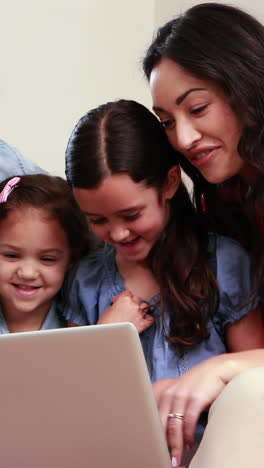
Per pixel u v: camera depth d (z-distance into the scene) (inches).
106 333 40.8
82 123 62.2
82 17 116.4
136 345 40.9
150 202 60.5
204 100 57.8
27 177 68.8
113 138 60.1
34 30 112.8
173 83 58.4
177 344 63.1
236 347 63.9
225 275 63.7
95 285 67.2
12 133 111.3
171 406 50.4
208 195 65.9
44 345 41.3
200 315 62.5
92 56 117.1
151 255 65.2
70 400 42.3
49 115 114.1
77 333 40.9
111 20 118.3
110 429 42.8
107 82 118.3
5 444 43.9
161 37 61.3
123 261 66.8
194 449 53.7
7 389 42.4
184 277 63.3
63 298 68.8
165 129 61.2
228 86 57.8
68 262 68.0
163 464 43.4
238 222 66.5
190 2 114.6
